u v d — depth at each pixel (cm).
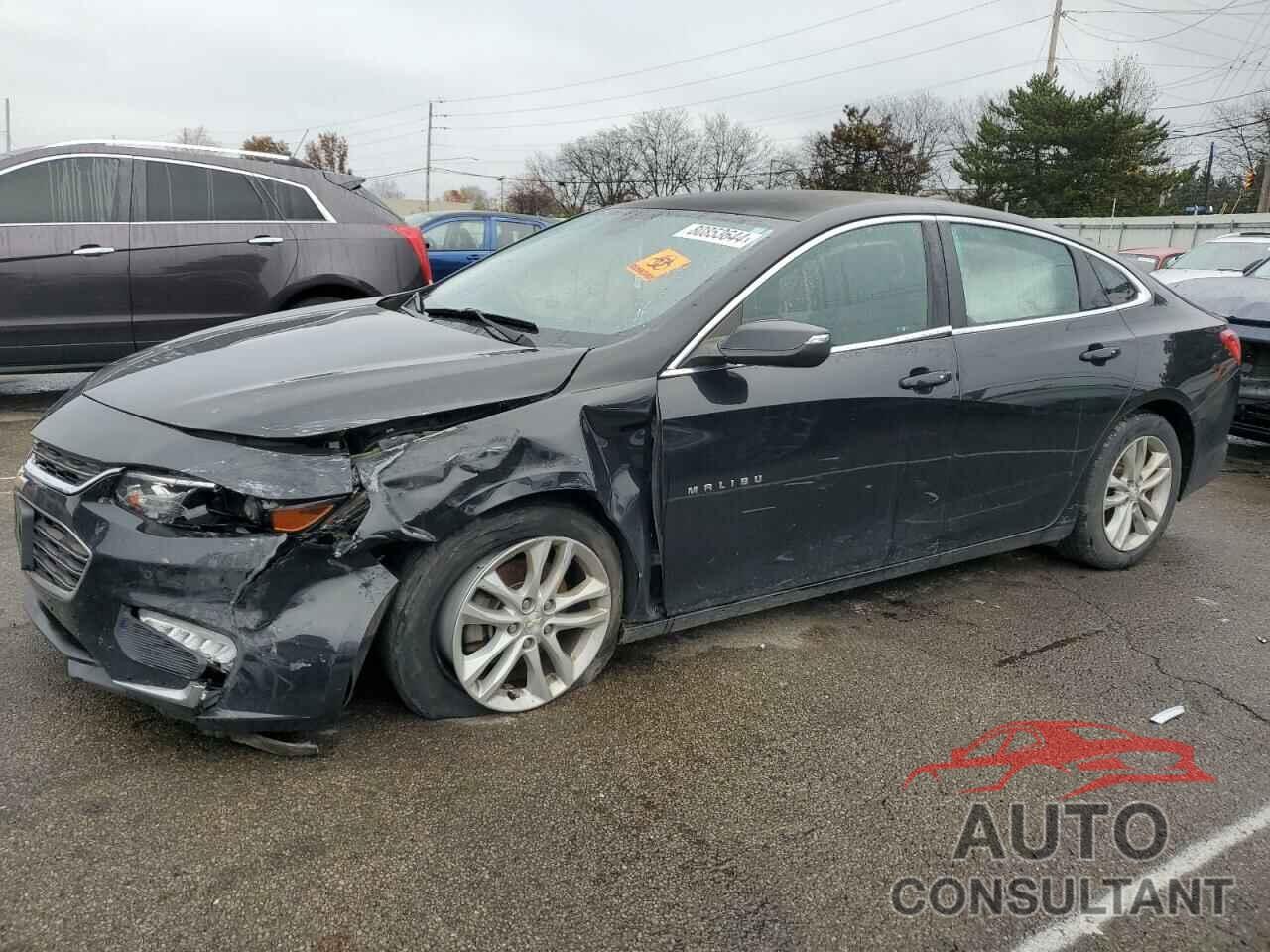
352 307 363
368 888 207
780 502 312
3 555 389
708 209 357
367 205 706
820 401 312
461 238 1147
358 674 244
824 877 221
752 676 316
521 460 259
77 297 612
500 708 277
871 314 332
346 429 241
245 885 206
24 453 554
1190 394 430
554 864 219
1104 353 394
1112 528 423
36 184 606
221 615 232
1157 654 349
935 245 355
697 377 291
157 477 235
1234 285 689
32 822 222
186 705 231
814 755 271
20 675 289
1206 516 540
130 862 211
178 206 638
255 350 292
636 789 249
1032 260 388
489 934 197
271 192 663
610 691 299
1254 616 390
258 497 231
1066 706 307
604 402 275
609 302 318
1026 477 381
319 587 238
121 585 235
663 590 298
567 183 6862
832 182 5144
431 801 238
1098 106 4178
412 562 253
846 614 373
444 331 312
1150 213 4219
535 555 270
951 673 326
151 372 279
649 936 199
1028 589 409
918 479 346
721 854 226
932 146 6569
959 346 350
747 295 305
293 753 252
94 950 186
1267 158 3684
